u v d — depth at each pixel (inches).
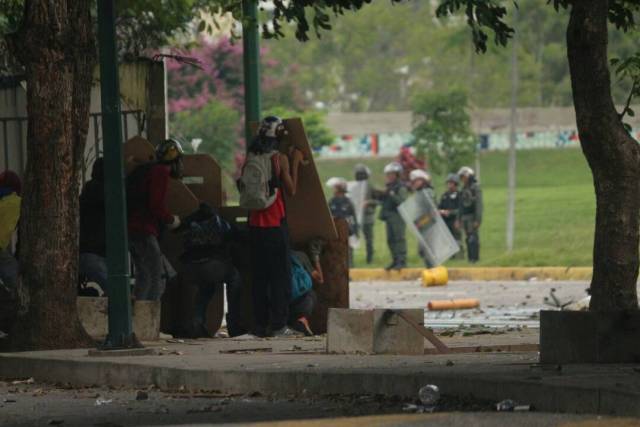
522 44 7652.6
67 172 1156.5
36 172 1152.8
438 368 882.1
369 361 958.4
